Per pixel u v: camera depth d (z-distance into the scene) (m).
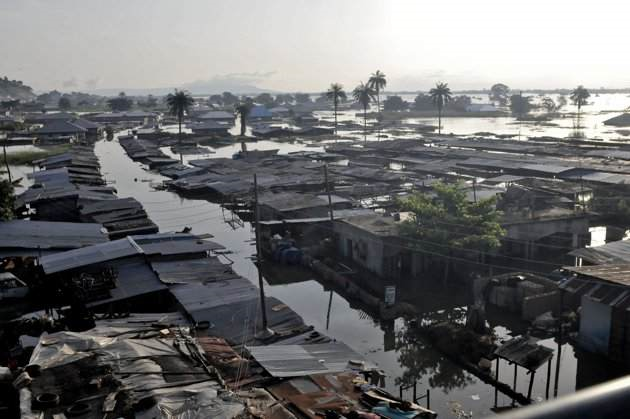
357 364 20.92
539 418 1.61
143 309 30.22
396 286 34.44
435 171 69.56
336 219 41.50
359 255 38.31
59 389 15.81
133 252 34.22
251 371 19.92
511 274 32.31
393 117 190.38
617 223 47.44
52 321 27.64
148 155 96.81
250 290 29.89
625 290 23.08
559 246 38.28
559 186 54.12
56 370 16.86
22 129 145.00
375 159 84.50
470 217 32.62
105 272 31.19
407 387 22.39
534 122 166.62
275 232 45.22
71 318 28.73
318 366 20.45
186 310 26.92
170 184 70.50
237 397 15.88
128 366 17.30
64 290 31.70
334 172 70.06
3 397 15.52
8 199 46.31
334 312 31.86
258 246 26.61
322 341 23.64
